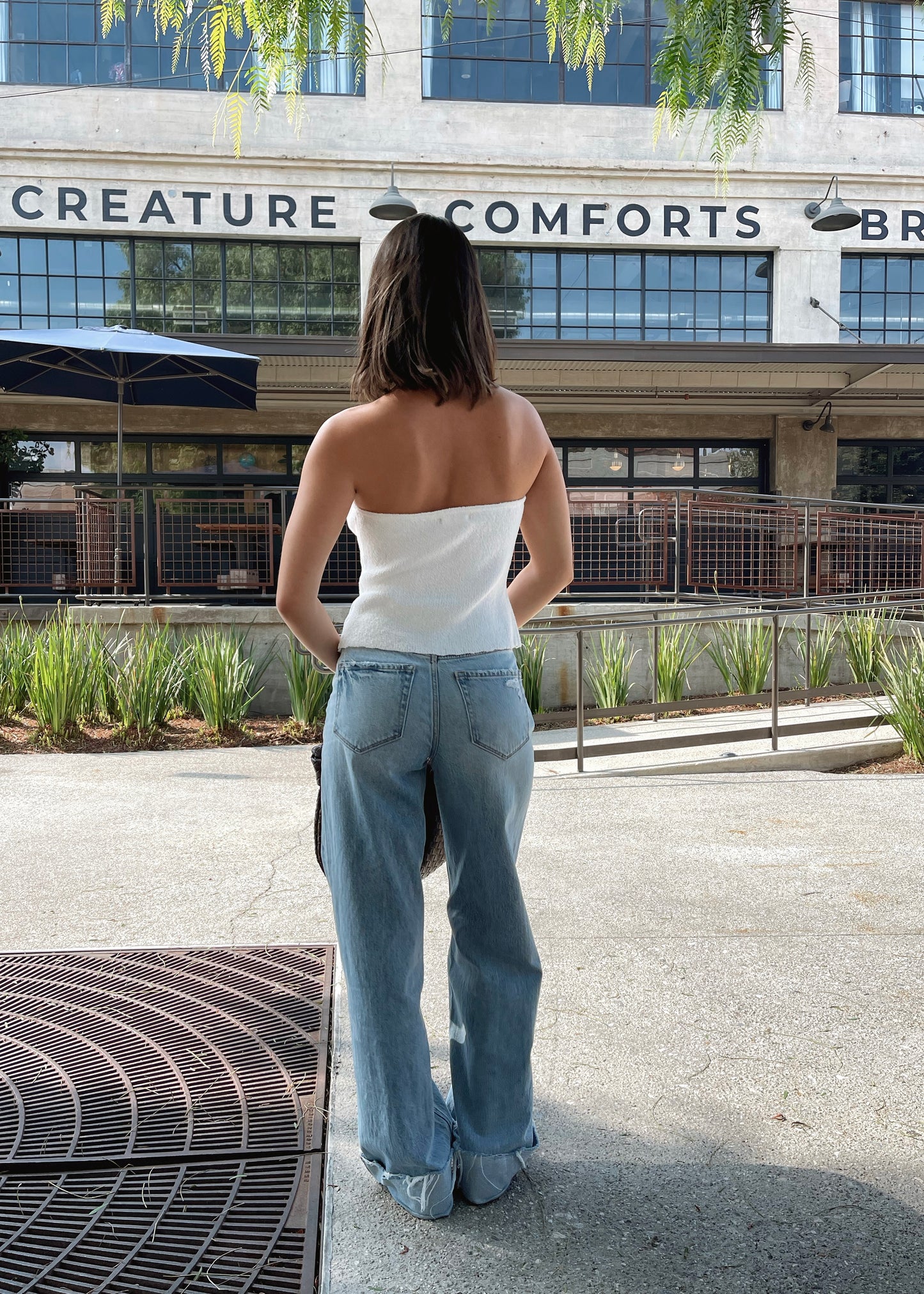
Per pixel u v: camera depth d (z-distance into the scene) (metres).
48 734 7.57
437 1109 1.96
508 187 14.85
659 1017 2.67
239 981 2.90
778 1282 1.66
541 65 14.94
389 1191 1.88
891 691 7.30
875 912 3.54
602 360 12.21
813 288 15.21
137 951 3.15
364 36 2.94
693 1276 1.68
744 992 2.83
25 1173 1.95
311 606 1.80
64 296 14.39
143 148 14.21
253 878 4.00
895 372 13.28
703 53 2.87
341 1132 2.10
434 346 1.67
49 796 5.64
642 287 15.21
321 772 1.86
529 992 1.88
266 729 8.15
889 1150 2.05
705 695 9.43
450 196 14.78
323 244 14.77
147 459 14.67
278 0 2.87
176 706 8.34
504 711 1.76
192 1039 2.53
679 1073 2.37
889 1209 1.86
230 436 14.80
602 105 14.96
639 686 9.36
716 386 13.46
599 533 11.32
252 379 10.62
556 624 9.20
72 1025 2.61
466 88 14.86
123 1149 2.02
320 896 3.76
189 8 2.95
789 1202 1.88
